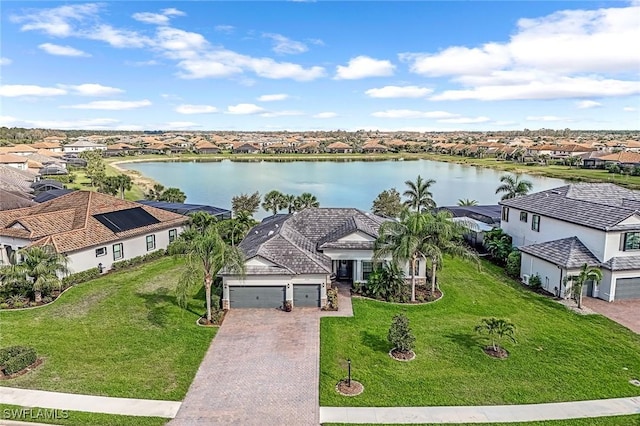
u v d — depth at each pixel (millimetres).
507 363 22812
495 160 175250
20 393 19750
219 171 141500
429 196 52688
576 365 22656
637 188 90438
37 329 26500
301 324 27672
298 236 36219
